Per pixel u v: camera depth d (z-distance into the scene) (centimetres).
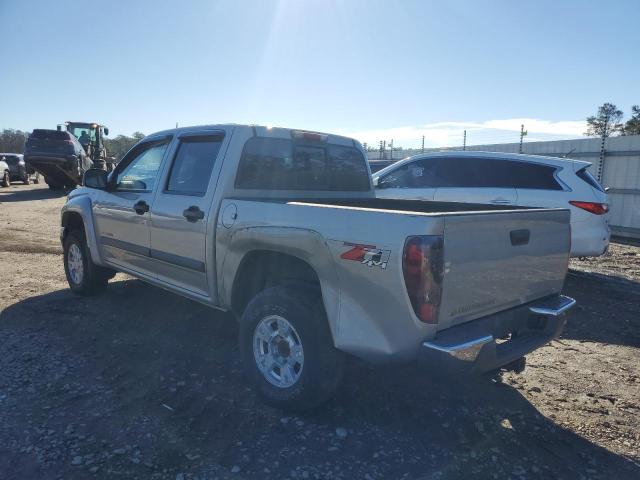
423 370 299
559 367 475
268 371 376
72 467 296
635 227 1346
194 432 338
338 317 329
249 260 401
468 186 836
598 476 310
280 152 463
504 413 382
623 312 652
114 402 373
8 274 741
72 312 569
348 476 299
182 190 465
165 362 444
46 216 1411
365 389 407
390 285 301
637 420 380
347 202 493
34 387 391
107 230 561
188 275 455
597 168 1426
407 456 321
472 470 310
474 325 323
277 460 311
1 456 304
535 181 791
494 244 329
